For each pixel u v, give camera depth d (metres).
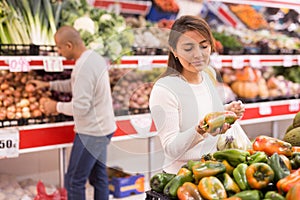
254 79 4.18
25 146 2.96
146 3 4.17
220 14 4.32
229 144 1.74
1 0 3.09
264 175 1.28
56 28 3.32
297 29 4.60
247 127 4.68
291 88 4.41
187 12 4.23
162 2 4.15
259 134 4.78
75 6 3.45
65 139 3.14
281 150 1.46
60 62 3.10
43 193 3.26
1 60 2.85
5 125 2.91
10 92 3.05
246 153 1.38
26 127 2.96
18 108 3.00
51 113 3.08
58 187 3.52
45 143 3.05
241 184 1.29
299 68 4.57
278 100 4.27
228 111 1.64
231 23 4.34
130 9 4.11
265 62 4.15
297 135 1.75
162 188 1.41
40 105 3.08
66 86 3.24
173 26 1.77
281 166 1.32
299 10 4.55
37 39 3.18
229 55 3.89
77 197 3.12
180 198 1.30
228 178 1.31
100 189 3.26
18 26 3.11
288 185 1.21
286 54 4.30
